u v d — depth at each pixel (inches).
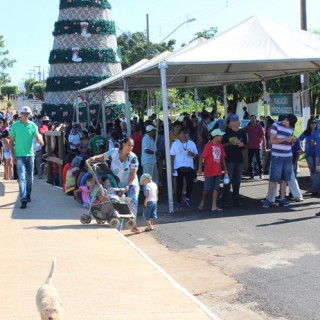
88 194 446.9
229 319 221.5
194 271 291.3
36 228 371.9
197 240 362.0
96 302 223.5
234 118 472.4
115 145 556.4
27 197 472.1
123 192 378.6
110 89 882.1
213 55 480.1
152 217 398.3
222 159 465.4
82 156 559.2
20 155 454.6
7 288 241.4
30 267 275.9
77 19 1267.2
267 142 724.0
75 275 262.2
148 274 264.8
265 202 472.1
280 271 283.6
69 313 210.1
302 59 477.4
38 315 206.7
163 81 466.6
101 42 1282.0
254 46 497.0
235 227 395.2
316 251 319.6
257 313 227.3
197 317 207.5
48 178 644.7
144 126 731.4
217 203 499.5
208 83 885.2
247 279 273.0
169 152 468.8
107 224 386.0
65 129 761.0
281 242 344.8
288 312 226.2
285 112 721.6
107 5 1295.5
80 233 356.5
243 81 840.3
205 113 680.4
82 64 1264.8
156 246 350.9
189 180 482.9
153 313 211.2
